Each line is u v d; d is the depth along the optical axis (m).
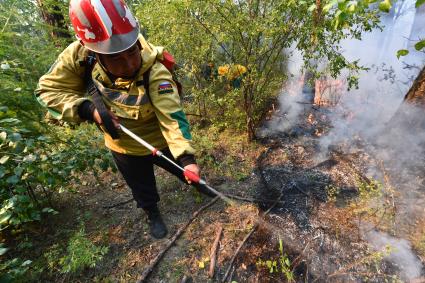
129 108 1.90
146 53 1.79
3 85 2.71
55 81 1.91
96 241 2.68
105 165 2.90
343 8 1.59
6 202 2.32
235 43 3.48
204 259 2.44
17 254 2.60
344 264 2.29
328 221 2.68
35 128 2.86
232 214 2.85
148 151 2.23
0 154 2.41
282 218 2.75
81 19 1.60
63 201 3.18
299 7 3.02
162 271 2.38
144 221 2.86
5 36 3.01
